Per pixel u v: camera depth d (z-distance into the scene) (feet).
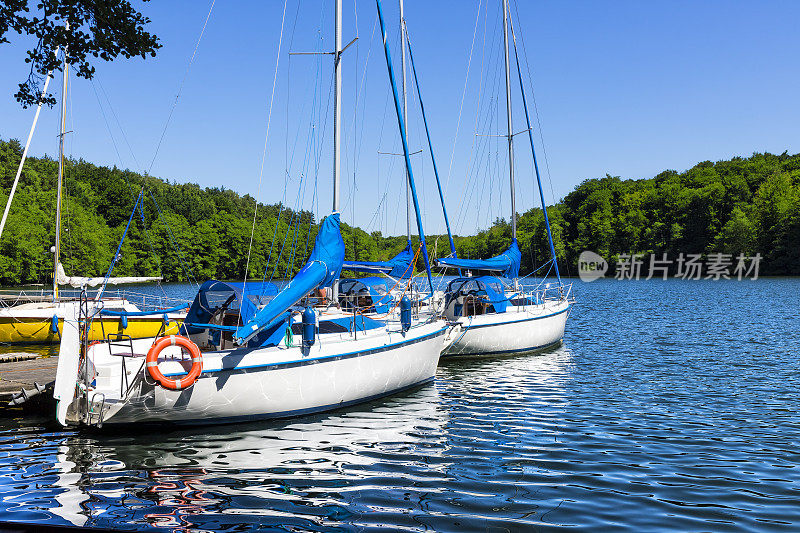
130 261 252.01
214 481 26.04
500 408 39.83
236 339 31.71
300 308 48.26
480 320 58.80
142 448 30.81
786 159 462.19
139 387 31.07
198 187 460.96
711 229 316.60
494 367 55.57
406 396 43.42
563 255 298.15
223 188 481.87
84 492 24.71
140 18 24.07
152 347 31.12
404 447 31.17
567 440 32.45
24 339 67.10
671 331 81.00
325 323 41.81
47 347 66.59
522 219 322.55
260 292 36.76
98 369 33.71
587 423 35.94
